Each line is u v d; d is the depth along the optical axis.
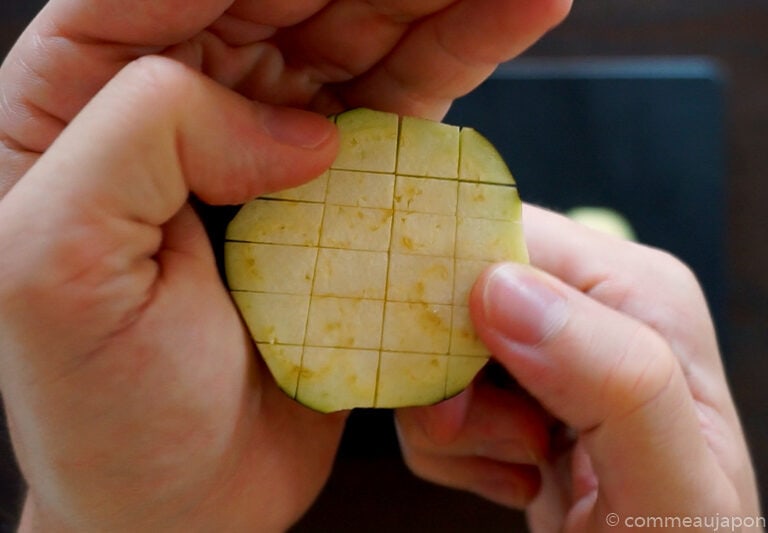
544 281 0.20
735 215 0.34
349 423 0.31
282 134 0.20
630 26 0.36
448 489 0.30
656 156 0.33
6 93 0.20
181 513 0.22
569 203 0.33
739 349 0.33
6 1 0.35
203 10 0.19
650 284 0.26
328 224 0.21
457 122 0.33
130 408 0.19
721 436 0.24
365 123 0.21
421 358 0.21
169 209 0.19
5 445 0.25
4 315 0.18
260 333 0.21
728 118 0.35
